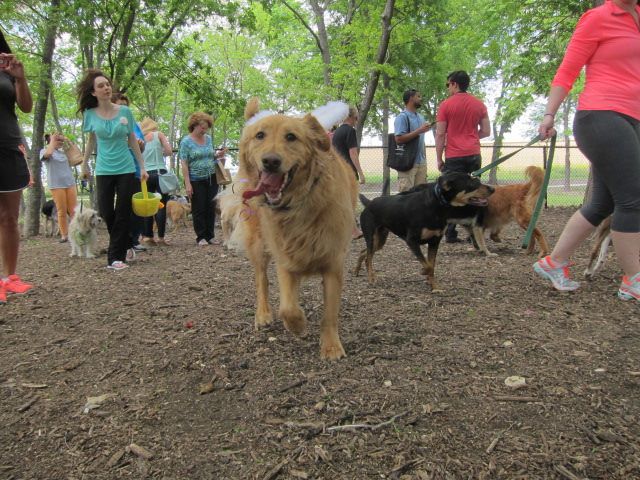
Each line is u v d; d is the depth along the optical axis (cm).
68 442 159
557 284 307
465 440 153
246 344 239
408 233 340
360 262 393
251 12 886
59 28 751
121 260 442
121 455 151
